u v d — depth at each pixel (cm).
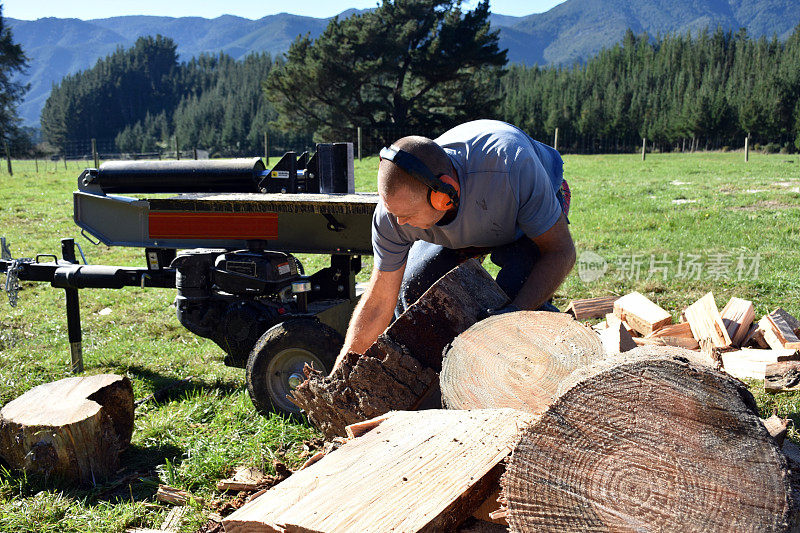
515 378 228
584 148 12788
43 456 336
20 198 1848
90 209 477
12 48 7475
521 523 167
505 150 274
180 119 17712
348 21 5669
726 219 1175
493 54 5722
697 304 509
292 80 5688
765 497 152
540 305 295
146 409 441
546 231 282
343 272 466
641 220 1197
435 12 5791
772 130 9931
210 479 341
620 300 549
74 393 365
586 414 164
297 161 504
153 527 302
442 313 272
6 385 488
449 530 182
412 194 250
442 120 5809
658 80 15150
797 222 1117
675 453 158
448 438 207
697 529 155
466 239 294
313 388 283
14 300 515
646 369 160
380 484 191
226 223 446
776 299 662
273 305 440
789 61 11688
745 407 154
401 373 269
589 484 163
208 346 581
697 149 10944
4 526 302
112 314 712
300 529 177
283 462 344
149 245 464
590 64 17938
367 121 5925
